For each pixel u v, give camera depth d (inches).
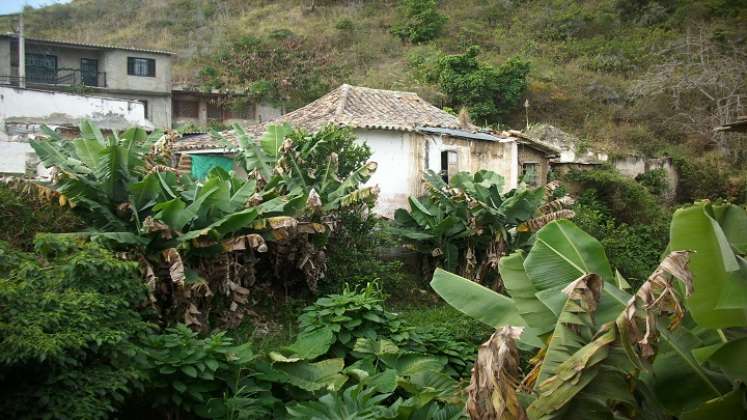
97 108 954.1
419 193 663.1
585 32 1622.8
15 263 248.1
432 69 1311.5
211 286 406.0
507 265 267.9
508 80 1269.7
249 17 1797.5
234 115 1347.2
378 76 1355.8
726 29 1429.6
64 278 245.3
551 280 251.0
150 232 366.6
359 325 364.2
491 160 727.7
